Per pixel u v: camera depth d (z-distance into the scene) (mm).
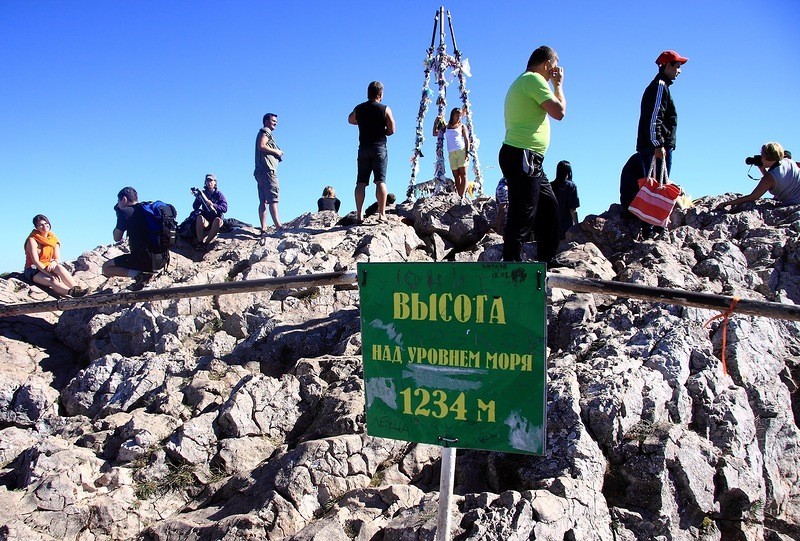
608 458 5664
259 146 12586
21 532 5445
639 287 4535
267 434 6566
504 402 3945
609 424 5699
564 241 9852
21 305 6598
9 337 9320
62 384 8633
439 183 14789
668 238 9062
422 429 4148
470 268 3973
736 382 6664
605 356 6621
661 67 9164
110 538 5625
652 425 5828
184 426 6395
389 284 4184
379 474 5777
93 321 9180
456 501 5066
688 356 6547
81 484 5953
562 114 7004
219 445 6359
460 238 11234
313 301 9031
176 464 6234
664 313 7168
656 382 6164
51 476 5910
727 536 5566
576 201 10164
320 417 6508
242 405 6582
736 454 5824
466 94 15227
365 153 11430
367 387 4285
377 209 12789
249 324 8719
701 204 10570
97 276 11859
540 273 3820
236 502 5715
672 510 5352
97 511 5684
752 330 7145
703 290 7852
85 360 9055
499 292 3920
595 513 5160
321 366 7230
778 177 9664
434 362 4094
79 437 6836
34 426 7465
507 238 7453
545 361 3838
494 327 3943
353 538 5090
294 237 11000
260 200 12719
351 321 8281
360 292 4273
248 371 7578
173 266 10930
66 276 10914
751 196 9805
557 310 7609
